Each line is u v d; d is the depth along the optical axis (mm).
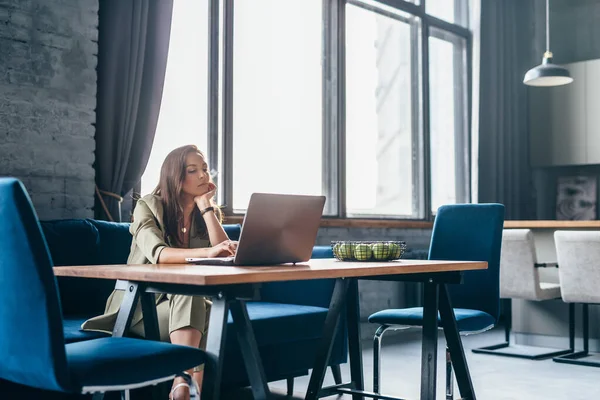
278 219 2195
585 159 7203
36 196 3418
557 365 4406
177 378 2217
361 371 3160
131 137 3793
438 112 7070
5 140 3322
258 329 2982
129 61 3801
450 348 2768
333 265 2316
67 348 1809
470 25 7227
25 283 1548
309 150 5555
